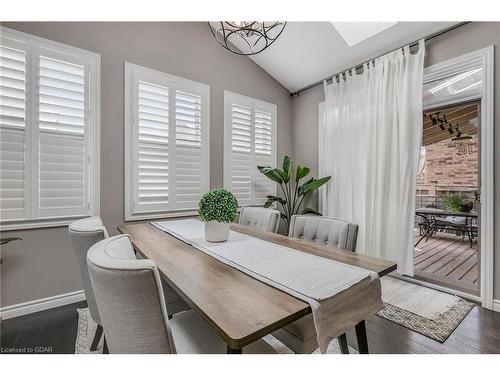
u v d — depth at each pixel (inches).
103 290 27.4
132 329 27.9
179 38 115.7
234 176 136.8
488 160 85.7
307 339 42.2
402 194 105.0
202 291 35.4
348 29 108.4
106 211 97.3
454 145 195.9
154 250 55.7
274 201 143.7
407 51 103.3
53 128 86.4
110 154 98.0
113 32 98.3
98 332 61.3
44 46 84.7
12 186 80.1
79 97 91.1
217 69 129.1
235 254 52.4
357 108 123.3
